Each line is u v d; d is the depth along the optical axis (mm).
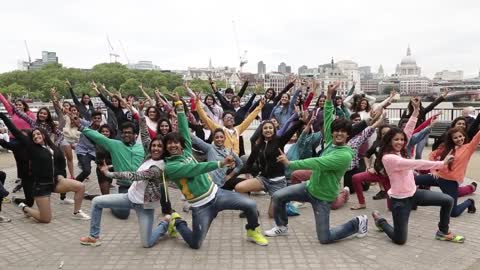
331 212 7570
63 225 6895
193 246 5711
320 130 9117
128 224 6934
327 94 6672
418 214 7387
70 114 9336
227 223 6953
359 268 5066
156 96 11602
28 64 168500
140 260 5355
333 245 5848
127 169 7270
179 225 5828
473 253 5523
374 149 7395
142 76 106500
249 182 6965
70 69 110125
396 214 5707
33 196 7125
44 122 8969
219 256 5477
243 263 5234
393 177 5691
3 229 6688
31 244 5984
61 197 8328
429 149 15156
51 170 6953
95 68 114938
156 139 5621
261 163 6949
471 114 11438
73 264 5234
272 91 12320
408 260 5293
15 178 10852
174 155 5527
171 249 5750
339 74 130750
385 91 164750
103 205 5844
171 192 9273
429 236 6188
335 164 5488
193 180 5469
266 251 5641
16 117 9828
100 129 8609
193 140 7738
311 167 5461
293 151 8094
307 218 7195
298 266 5129
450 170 6832
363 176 7602
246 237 6215
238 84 114562
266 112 12023
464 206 7164
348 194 7949
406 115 9375
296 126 6898
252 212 5723
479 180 10172
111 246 5875
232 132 8422
